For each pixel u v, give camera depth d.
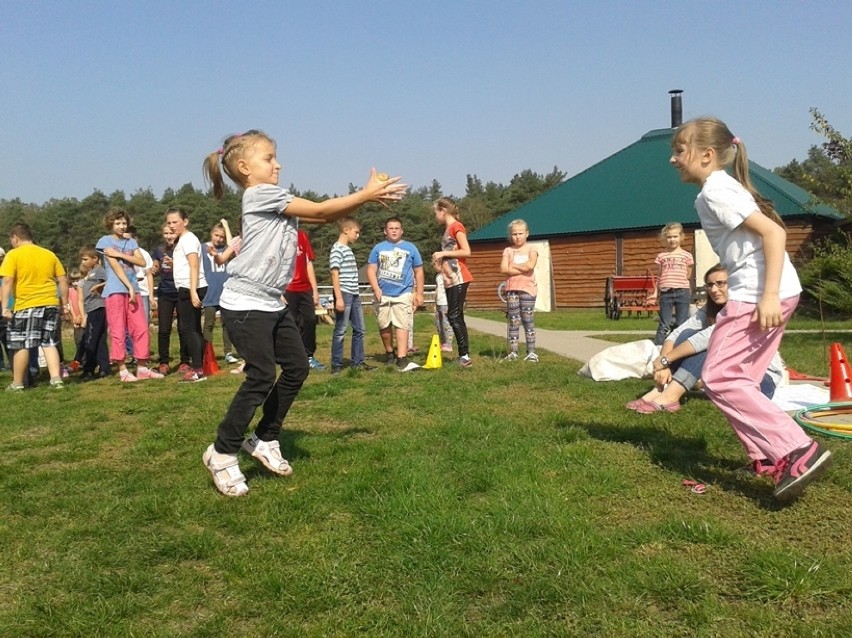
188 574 3.30
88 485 4.62
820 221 25.03
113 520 3.96
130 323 9.73
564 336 14.31
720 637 2.64
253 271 4.31
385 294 9.60
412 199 89.75
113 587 3.18
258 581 3.16
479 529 3.57
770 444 3.87
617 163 31.97
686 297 10.20
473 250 31.55
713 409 6.10
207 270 9.46
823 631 2.62
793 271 3.96
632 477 4.34
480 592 3.04
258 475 4.66
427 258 73.25
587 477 4.33
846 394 6.68
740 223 3.83
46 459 5.35
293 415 6.60
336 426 6.12
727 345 3.96
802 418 5.71
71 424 6.62
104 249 9.52
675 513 3.75
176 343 15.41
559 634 2.69
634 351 8.01
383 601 3.01
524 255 10.01
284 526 3.79
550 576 3.11
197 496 4.27
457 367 9.44
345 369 9.55
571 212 30.05
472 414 6.24
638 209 28.62
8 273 9.16
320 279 66.88
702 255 26.92
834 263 18.83
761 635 2.64
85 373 10.43
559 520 3.63
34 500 4.34
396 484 4.23
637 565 3.16
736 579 3.06
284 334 4.49
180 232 9.42
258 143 4.44
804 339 12.95
